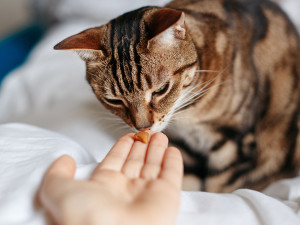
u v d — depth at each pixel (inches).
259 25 18.1
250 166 18.8
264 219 10.9
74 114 19.1
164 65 14.7
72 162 11.3
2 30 44.5
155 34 13.6
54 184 10.0
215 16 17.2
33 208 10.4
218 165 18.6
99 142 16.9
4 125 14.8
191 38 15.8
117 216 9.1
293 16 25.8
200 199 12.0
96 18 31.8
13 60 33.6
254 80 17.5
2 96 26.5
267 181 20.1
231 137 17.8
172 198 10.2
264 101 18.5
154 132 14.5
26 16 43.7
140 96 14.9
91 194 9.5
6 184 11.0
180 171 11.5
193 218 10.9
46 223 10.1
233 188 19.0
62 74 24.2
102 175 10.9
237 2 18.4
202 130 18.1
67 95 21.9
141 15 15.1
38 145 13.1
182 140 18.9
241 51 17.2
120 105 16.0
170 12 14.0
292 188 14.2
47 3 34.2
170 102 15.6
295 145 20.2
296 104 19.6
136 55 14.4
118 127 17.9
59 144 13.1
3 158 12.3
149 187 10.5
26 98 25.4
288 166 20.5
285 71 18.9
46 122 19.3
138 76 14.5
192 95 16.4
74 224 9.0
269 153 20.0
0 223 10.0
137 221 9.2
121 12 30.7
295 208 12.5
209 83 16.6
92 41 14.8
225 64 16.8
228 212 11.2
